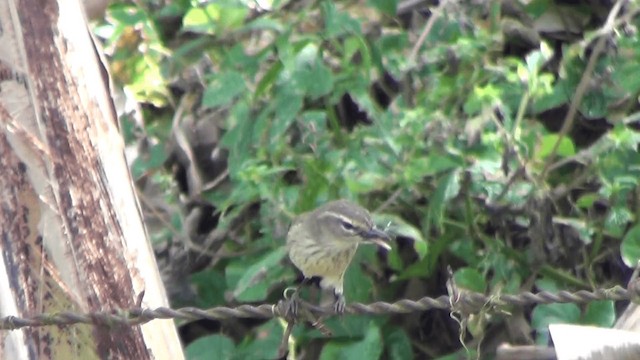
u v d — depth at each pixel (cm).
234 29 1205
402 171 1098
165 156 1270
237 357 1206
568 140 1136
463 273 1125
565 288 1173
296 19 1209
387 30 1243
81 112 872
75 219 855
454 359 1170
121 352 839
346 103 1274
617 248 1197
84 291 851
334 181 1120
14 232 850
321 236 976
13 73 862
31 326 813
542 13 1269
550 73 1220
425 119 1097
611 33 1184
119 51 1259
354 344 1159
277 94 1148
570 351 734
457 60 1161
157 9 1335
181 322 1255
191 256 1270
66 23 878
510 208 1148
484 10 1225
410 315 1245
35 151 855
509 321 1162
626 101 1208
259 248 1233
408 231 1095
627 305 1168
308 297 1195
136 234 877
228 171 1221
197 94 1287
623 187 1106
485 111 1098
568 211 1184
